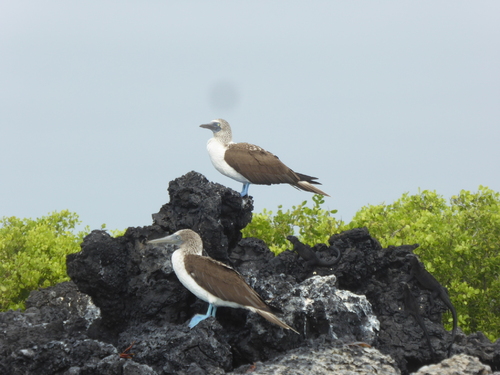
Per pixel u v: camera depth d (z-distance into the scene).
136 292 16.28
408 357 16.44
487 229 23.77
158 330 15.28
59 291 18.39
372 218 24.42
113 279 16.42
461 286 21.45
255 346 15.41
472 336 17.39
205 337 14.46
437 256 23.02
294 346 15.61
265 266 17.95
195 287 14.97
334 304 16.25
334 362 14.41
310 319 15.87
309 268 17.98
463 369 14.03
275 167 20.73
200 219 16.62
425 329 16.64
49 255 24.69
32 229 25.97
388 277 18.41
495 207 24.17
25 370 14.05
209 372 14.05
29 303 18.19
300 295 16.03
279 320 14.35
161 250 16.38
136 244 16.59
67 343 14.30
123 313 16.88
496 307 22.66
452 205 25.80
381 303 17.64
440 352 16.42
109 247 16.39
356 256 17.91
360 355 14.84
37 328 15.95
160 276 16.33
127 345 15.14
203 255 16.19
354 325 16.30
